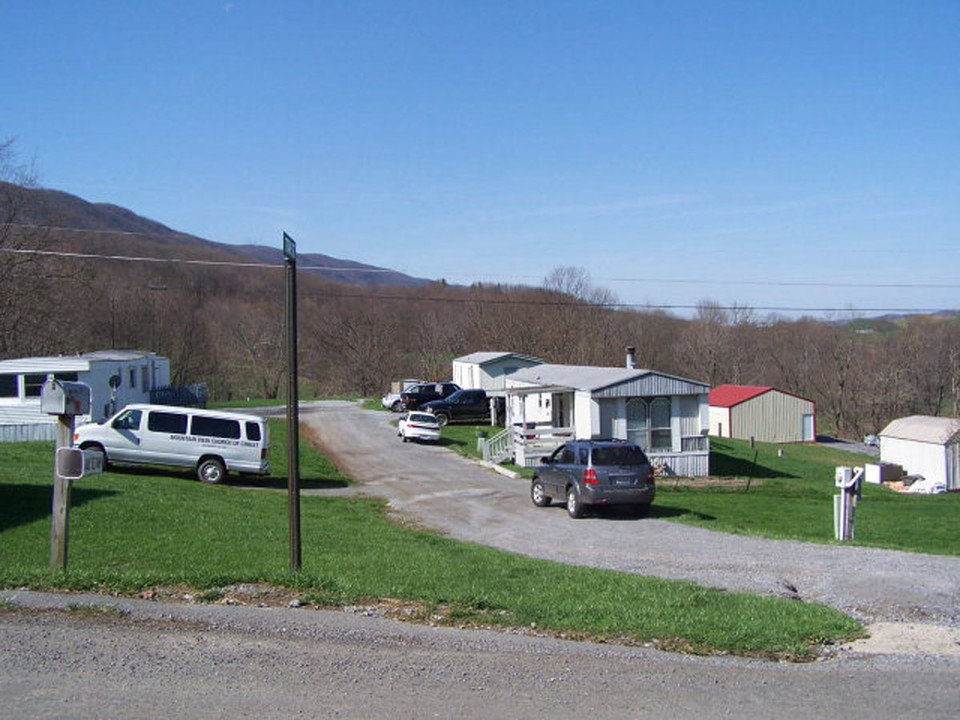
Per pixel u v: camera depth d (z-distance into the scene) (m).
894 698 6.91
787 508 24.66
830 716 6.44
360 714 6.21
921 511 27.59
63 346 55.66
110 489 19.02
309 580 10.35
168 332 71.75
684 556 15.05
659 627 8.85
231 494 21.62
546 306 79.75
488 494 25.55
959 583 11.97
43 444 27.34
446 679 7.07
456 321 85.44
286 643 7.88
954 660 8.14
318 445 38.38
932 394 65.62
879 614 10.38
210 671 7.03
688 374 80.38
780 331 81.56
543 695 6.76
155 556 12.52
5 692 6.40
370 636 8.24
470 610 9.52
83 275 55.00
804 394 73.94
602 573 12.59
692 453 32.75
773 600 10.62
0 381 29.72
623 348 75.75
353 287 117.12
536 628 8.95
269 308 97.69
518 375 40.66
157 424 24.50
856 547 16.12
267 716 6.11
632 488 20.53
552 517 21.12
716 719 6.32
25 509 15.62
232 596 9.74
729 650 8.30
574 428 33.19
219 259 107.25
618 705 6.58
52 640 7.68
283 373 84.75
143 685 6.65
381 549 14.64
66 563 10.55
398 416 52.41
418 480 28.84
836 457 49.19
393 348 89.25
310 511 20.27
